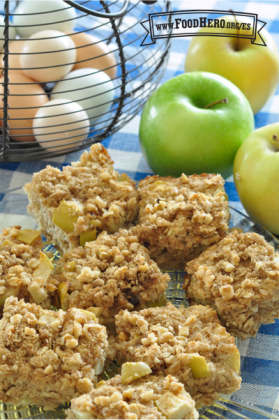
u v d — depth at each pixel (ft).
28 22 1.95
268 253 1.61
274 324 1.65
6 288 1.57
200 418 1.49
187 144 1.81
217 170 1.86
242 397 1.52
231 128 1.81
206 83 1.86
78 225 1.66
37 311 1.53
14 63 1.91
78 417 1.42
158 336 1.52
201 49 1.99
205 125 1.80
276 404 1.51
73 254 1.63
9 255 1.61
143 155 1.93
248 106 1.87
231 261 1.61
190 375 1.48
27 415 1.49
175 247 1.68
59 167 1.96
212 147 1.81
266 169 1.74
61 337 1.50
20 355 1.47
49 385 1.47
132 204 1.71
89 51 1.99
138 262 1.60
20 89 1.88
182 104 1.82
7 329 1.49
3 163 1.96
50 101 1.90
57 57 1.89
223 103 1.84
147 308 1.61
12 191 1.87
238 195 1.87
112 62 2.04
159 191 1.72
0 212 1.82
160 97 1.86
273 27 2.35
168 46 1.97
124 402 1.42
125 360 1.55
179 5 2.39
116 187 1.72
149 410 1.42
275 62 2.00
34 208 1.74
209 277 1.58
